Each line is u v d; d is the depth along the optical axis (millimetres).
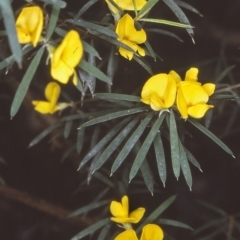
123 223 325
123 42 295
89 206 363
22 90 274
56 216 438
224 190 464
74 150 441
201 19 447
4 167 467
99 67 379
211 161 465
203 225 415
